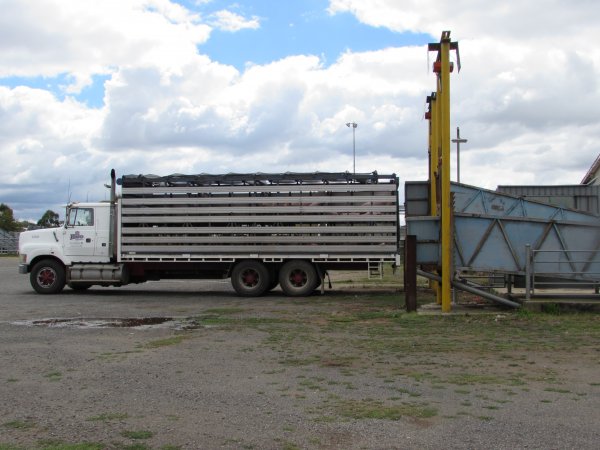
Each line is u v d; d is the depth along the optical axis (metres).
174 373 7.32
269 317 12.90
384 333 10.43
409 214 16.91
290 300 16.84
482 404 5.87
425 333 10.36
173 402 6.04
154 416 5.56
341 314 13.29
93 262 18.72
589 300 12.80
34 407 5.88
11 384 6.82
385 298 17.12
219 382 6.85
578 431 5.04
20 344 9.46
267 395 6.27
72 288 20.81
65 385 6.76
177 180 18.06
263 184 17.72
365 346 9.12
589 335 9.94
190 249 17.97
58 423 5.35
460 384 6.67
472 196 14.18
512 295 13.95
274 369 7.51
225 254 17.88
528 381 6.78
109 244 18.58
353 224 17.39
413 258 13.17
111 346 9.26
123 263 18.59
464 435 4.96
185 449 4.68
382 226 17.31
